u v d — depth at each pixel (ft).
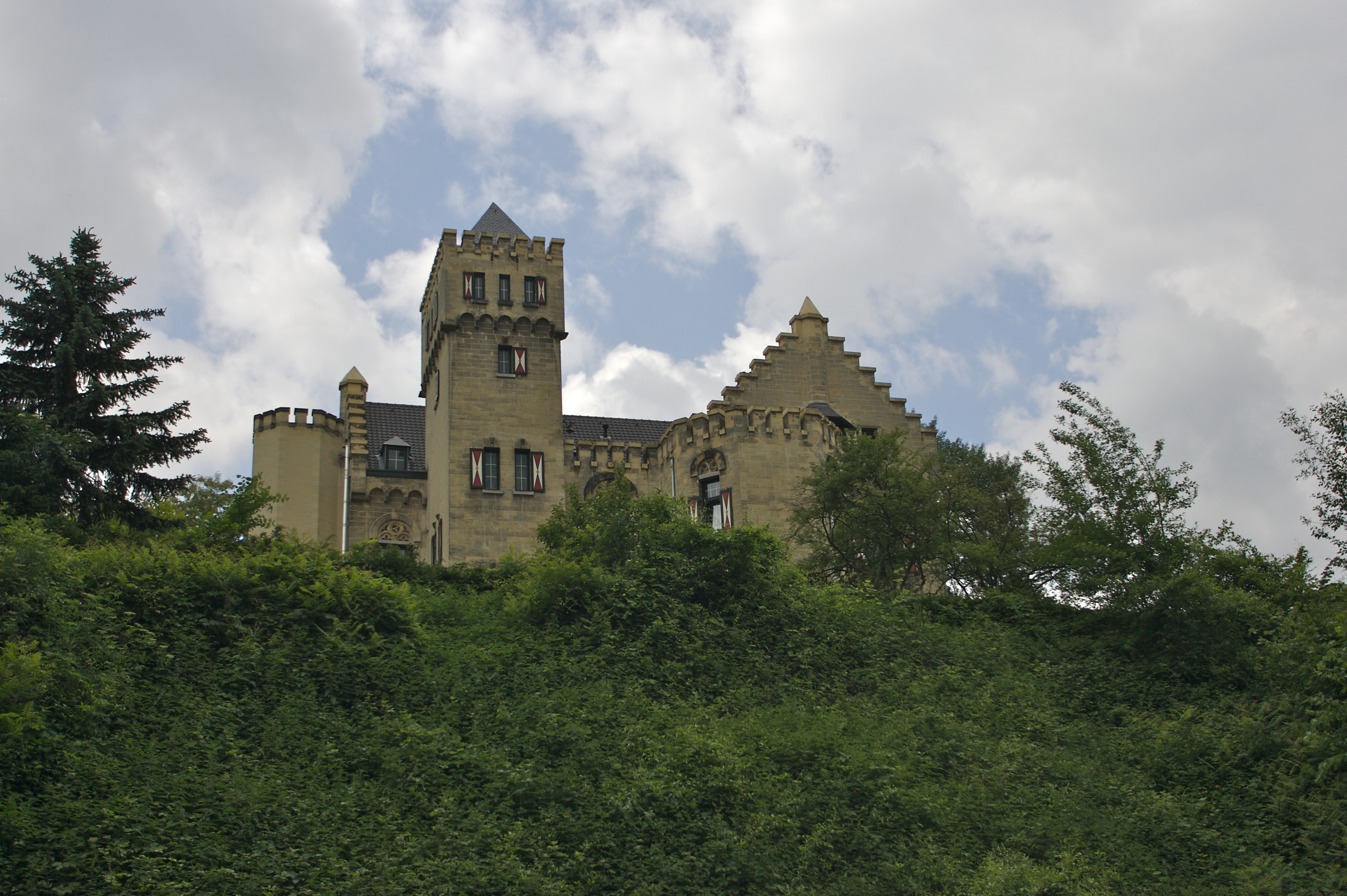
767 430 149.38
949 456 192.95
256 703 75.15
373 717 76.84
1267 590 115.34
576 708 82.74
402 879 59.77
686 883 66.33
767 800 74.54
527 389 168.45
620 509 112.78
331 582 89.86
